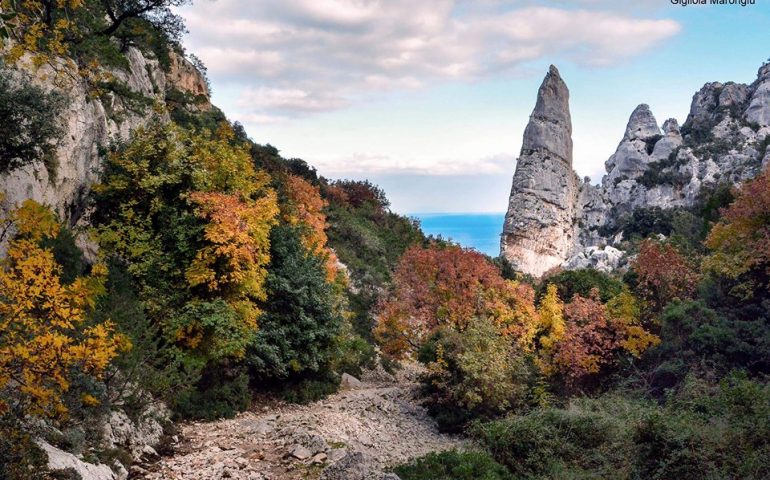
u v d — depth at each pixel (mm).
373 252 48094
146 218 17156
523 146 116312
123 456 9883
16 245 7000
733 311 25516
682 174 99688
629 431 14539
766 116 105375
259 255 18219
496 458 15648
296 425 15547
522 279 53188
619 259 75438
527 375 23891
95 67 14273
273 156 51375
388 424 20125
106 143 19859
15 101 11094
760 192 27156
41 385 7000
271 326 20688
